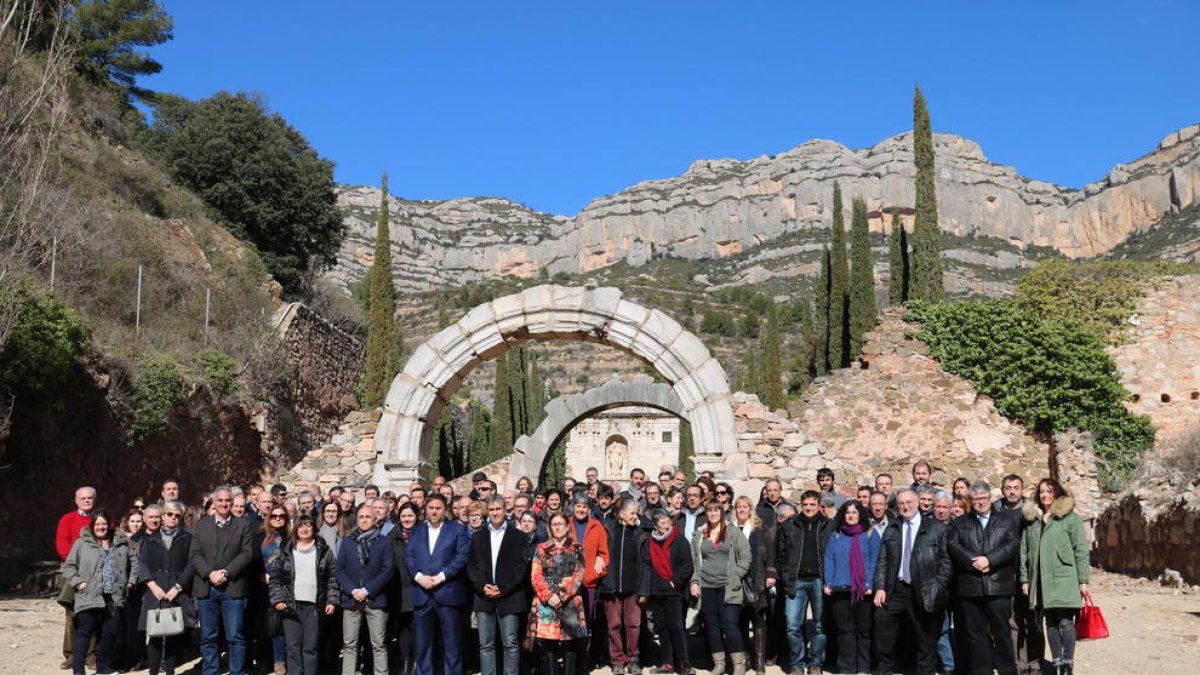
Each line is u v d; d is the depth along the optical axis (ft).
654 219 603.26
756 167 620.08
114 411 65.57
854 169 550.77
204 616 33.47
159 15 142.20
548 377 275.39
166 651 33.71
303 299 129.49
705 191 611.06
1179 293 76.33
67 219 78.64
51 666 35.86
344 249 520.42
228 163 129.70
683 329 53.36
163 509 34.27
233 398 82.17
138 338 76.95
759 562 34.27
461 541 33.37
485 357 55.77
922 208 89.15
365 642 36.58
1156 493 63.52
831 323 104.73
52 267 70.90
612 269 596.29
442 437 135.33
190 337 86.94
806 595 35.04
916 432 65.87
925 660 32.42
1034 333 66.49
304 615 33.40
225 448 80.79
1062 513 30.89
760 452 53.83
